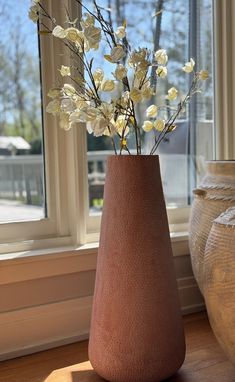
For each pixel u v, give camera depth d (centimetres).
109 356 56
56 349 69
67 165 75
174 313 57
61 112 54
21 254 68
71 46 68
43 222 75
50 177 75
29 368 63
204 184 72
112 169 56
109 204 56
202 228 70
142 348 55
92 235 78
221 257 52
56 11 71
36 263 68
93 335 58
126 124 57
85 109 53
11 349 67
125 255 55
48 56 73
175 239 82
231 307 51
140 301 55
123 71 53
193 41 92
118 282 55
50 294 71
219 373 60
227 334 52
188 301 84
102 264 57
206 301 56
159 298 56
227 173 68
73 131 73
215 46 88
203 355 65
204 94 92
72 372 61
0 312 67
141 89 55
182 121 93
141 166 55
